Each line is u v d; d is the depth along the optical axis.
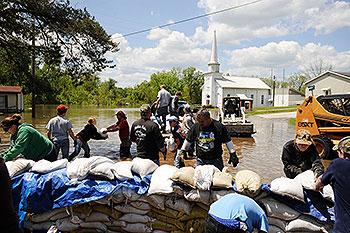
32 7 12.85
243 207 2.55
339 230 2.95
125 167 4.30
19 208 4.13
